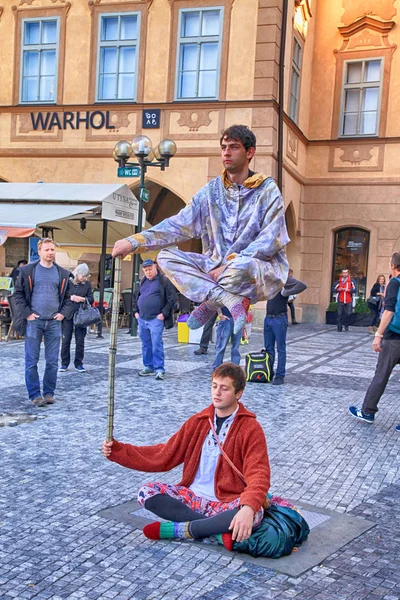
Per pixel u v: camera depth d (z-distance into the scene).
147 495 3.93
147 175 17.80
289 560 3.72
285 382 9.77
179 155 17.55
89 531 4.09
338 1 20.70
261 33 16.88
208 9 17.25
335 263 21.22
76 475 5.19
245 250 2.43
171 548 3.85
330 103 20.88
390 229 20.31
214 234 2.61
